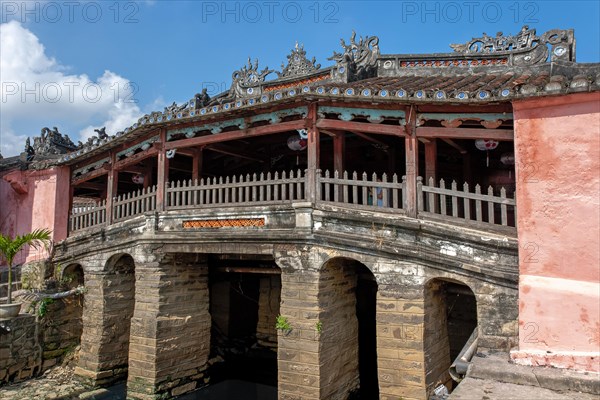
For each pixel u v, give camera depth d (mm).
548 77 11070
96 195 24047
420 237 10109
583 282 8117
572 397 7180
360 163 17281
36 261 17516
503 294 9164
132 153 15367
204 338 15180
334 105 11188
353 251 10695
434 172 11539
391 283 10273
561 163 8492
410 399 9836
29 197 19016
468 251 9570
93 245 15961
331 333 11477
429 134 10398
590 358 7797
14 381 15312
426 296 10156
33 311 16062
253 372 17344
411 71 14727
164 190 13789
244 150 16828
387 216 10438
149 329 13602
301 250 11273
